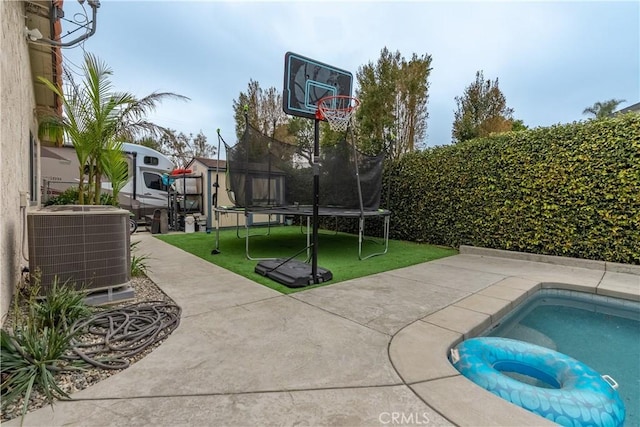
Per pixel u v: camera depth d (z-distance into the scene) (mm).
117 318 2719
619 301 3738
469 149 6488
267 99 17031
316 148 4016
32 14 3766
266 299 3336
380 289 3760
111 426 1474
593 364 2586
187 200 10820
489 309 3104
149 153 10625
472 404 1641
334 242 7582
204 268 4766
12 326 2447
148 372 1937
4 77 2572
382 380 1867
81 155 4070
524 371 2219
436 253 6238
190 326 2623
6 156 2652
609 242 4844
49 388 1688
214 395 1713
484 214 6258
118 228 3215
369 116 12469
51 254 2869
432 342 2377
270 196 6566
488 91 16797
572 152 5145
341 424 1497
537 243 5559
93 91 3922
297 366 2018
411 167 7590
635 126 4543
